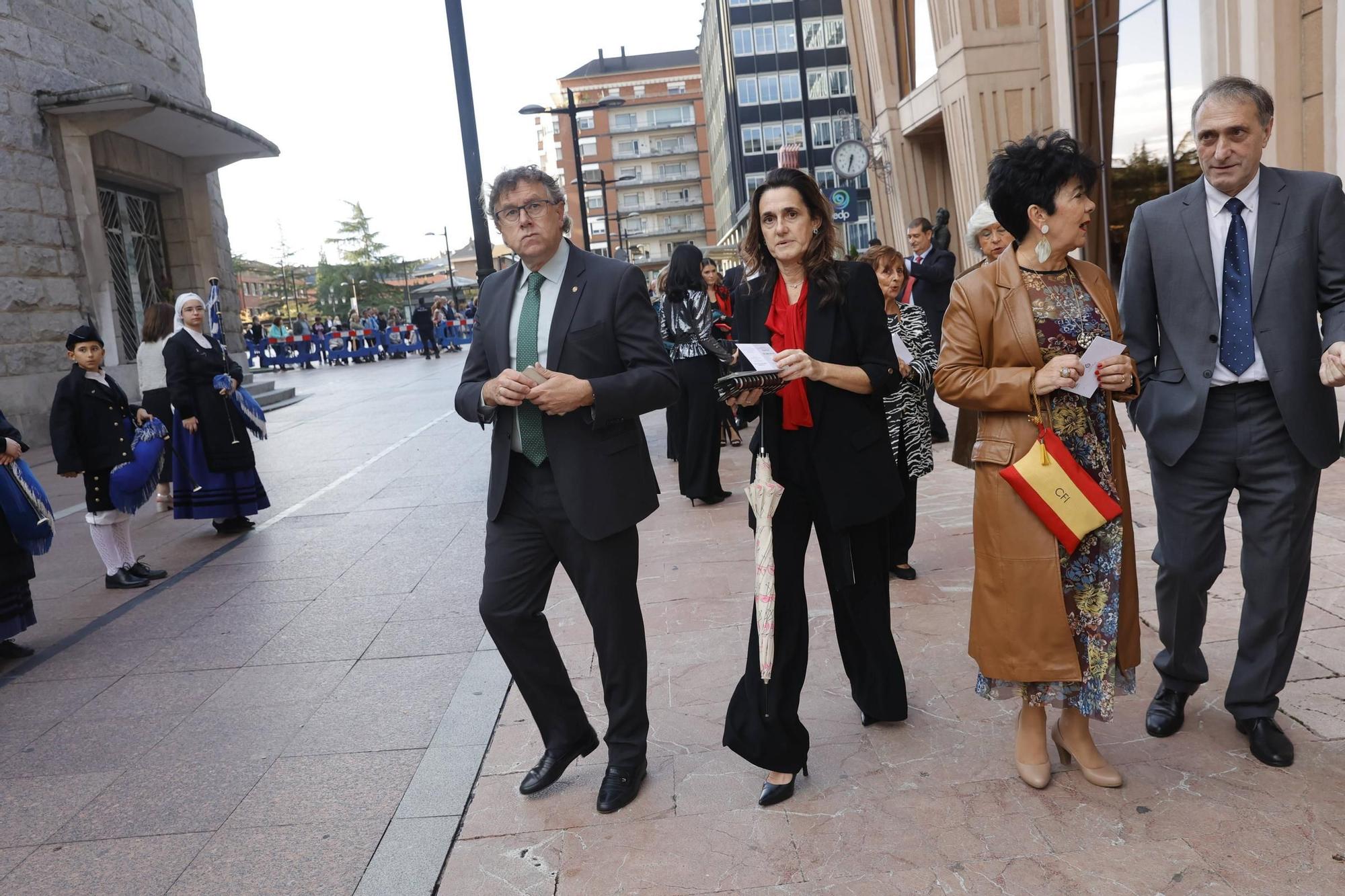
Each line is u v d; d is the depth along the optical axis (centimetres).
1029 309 270
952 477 706
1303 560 284
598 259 299
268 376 2898
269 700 402
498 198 285
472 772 323
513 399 270
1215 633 376
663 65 11756
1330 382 258
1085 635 271
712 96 9506
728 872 253
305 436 1270
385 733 361
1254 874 232
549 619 472
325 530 717
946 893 235
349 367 3130
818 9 7162
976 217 411
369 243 8056
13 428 472
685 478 700
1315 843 241
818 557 528
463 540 654
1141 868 238
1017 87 1361
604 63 11700
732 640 419
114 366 1405
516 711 370
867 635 315
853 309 293
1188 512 295
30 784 341
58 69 1352
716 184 10144
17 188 1249
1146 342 302
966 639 398
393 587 555
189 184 1777
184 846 292
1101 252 1189
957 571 488
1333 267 273
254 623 507
